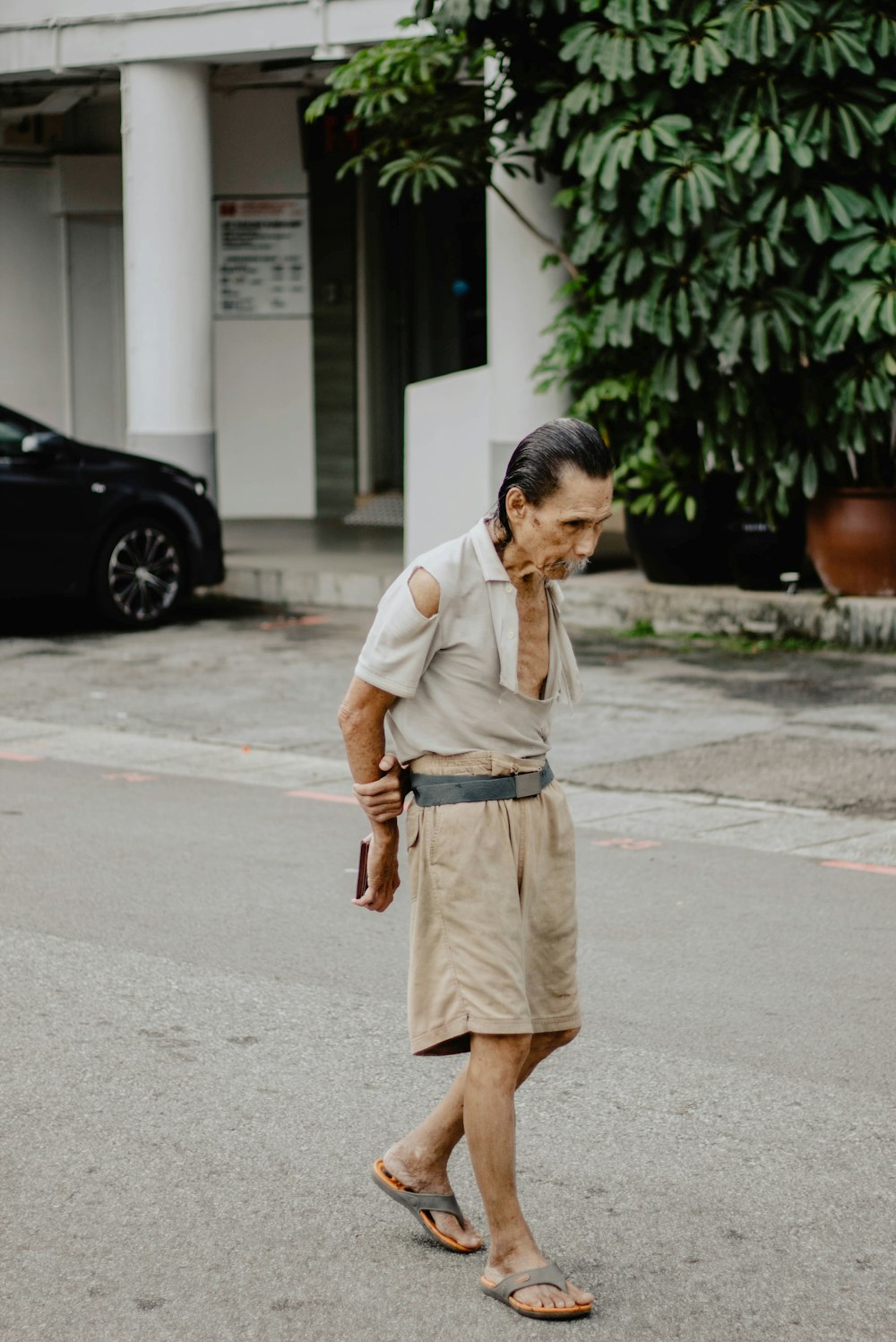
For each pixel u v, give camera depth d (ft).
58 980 16.83
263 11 42.37
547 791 11.16
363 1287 11.03
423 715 10.87
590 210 34.40
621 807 23.90
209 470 45.78
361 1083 14.38
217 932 18.37
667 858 21.36
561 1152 13.10
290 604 43.27
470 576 10.69
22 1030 15.48
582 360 37.17
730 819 23.20
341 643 37.81
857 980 16.90
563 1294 10.71
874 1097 14.11
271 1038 15.35
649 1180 12.62
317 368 56.18
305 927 18.60
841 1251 11.55
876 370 33.45
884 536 35.45
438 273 55.52
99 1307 10.73
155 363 45.03
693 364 34.30
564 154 36.65
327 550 47.70
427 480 43.32
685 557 38.34
